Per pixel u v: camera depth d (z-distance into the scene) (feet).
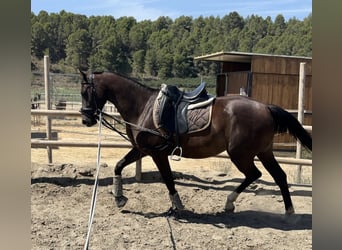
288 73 37.58
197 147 14.01
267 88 37.47
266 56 37.22
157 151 14.24
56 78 99.09
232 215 15.34
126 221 14.06
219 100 14.19
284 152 35.58
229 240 12.61
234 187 19.04
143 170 20.51
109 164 26.04
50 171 19.45
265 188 18.95
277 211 16.02
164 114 13.83
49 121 21.99
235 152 13.79
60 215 14.46
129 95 14.58
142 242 12.20
